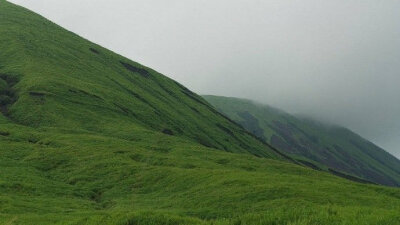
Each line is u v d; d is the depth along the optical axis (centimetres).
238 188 5956
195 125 18325
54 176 7219
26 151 8400
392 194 8019
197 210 5066
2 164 7244
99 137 10162
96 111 13062
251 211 4947
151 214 2328
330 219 1783
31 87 13100
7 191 5644
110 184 6850
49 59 17288
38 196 5725
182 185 6575
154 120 15188
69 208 5212
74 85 14638
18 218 4094
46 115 11412
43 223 3897
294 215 1911
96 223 2369
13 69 14962
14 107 11838
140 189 6594
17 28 19925
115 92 16362
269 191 5738
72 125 11169
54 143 9175
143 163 8206
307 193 5762
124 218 2286
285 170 9962
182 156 9631
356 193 6675
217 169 8138
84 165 7750
